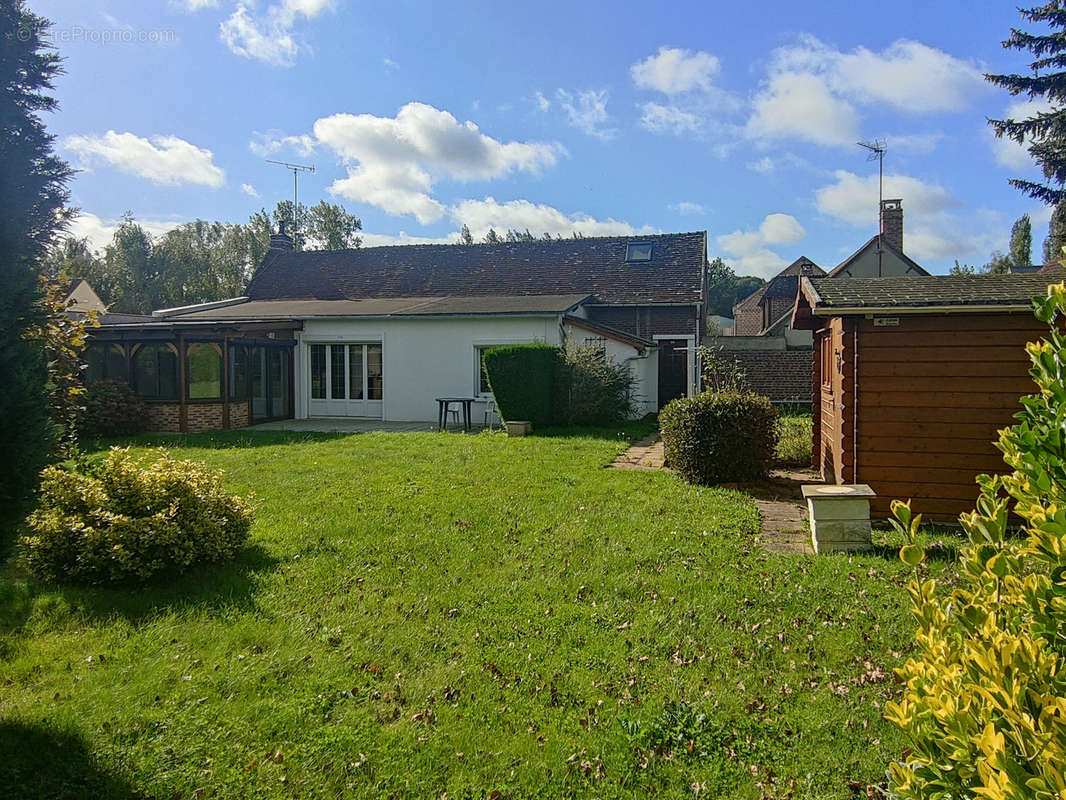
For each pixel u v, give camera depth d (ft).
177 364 54.95
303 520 23.71
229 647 14.08
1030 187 62.80
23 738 10.89
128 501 18.44
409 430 54.80
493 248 95.40
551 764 10.39
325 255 101.30
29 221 11.60
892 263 94.12
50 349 26.00
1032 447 6.41
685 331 79.05
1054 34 61.00
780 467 37.01
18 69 11.51
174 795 9.75
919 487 23.72
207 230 161.89
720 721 11.29
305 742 10.92
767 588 16.97
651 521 23.45
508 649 14.01
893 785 6.95
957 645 6.88
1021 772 4.86
